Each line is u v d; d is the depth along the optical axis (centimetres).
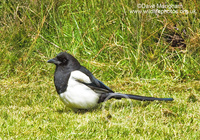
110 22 1260
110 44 1197
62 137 673
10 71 1193
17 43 1238
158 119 768
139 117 779
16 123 748
